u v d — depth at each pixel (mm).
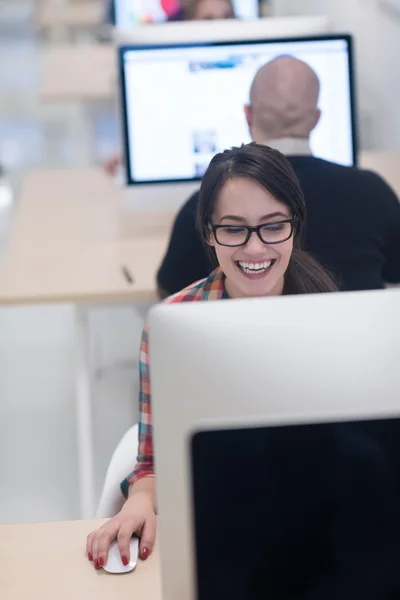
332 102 3199
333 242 2557
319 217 2547
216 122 3197
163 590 1167
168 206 3260
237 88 3174
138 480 1741
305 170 2572
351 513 1072
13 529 1654
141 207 3252
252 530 1071
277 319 1123
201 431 1053
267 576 1081
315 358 1113
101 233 3303
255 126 2803
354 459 1064
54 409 4043
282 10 6738
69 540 1615
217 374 1112
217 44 3139
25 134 7566
